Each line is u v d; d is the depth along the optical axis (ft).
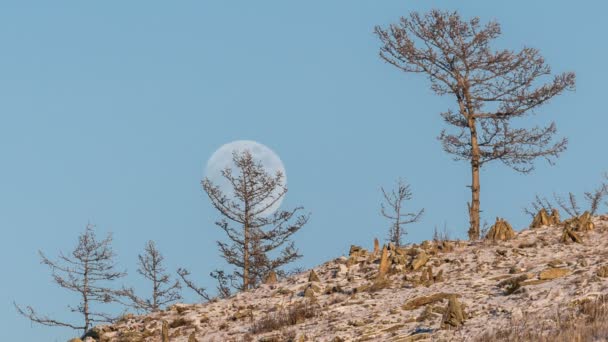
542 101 517.14
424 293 333.62
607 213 453.58
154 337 360.28
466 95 524.52
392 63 534.78
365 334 278.05
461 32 521.65
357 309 327.88
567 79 509.35
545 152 514.27
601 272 294.46
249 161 610.65
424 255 389.80
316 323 317.42
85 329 560.20
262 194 608.19
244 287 601.21
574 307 254.06
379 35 533.96
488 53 520.01
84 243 563.07
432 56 524.93
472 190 517.14
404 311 308.19
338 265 419.95
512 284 305.53
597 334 212.43
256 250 600.39
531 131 516.32
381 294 349.61
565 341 211.41
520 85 522.88
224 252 605.31
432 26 525.34
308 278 414.00
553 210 452.76
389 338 267.18
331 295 366.43
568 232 393.50
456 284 339.98
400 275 380.58
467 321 266.57
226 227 608.60
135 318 403.13
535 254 377.09
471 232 505.66
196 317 370.12
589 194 577.84
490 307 281.95
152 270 593.01
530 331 231.71
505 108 522.88
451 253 406.21
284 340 299.79
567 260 349.00
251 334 325.42
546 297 278.46
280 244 609.42
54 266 556.92
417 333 265.95
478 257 386.32
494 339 230.89
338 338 278.05
